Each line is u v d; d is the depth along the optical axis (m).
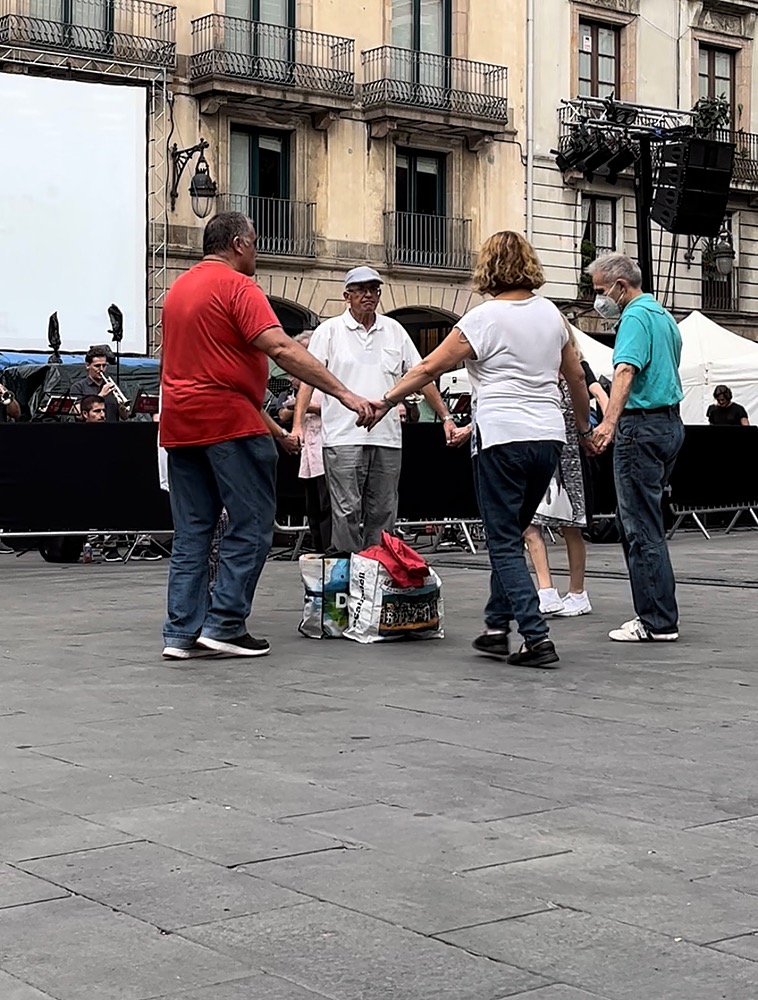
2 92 24.86
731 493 15.88
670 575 7.31
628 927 3.16
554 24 31.19
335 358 8.48
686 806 4.15
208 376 6.64
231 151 28.20
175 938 3.11
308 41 28.56
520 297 6.54
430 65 30.09
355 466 8.47
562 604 8.40
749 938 3.10
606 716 5.40
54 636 7.55
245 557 6.79
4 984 2.87
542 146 31.12
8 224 24.89
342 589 7.40
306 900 3.34
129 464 12.34
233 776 4.50
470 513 13.46
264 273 28.39
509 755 4.77
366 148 29.45
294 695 5.82
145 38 26.86
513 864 3.61
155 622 8.14
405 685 6.05
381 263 29.58
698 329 21.59
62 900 3.35
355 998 2.79
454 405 18.69
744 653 6.93
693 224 13.38
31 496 12.12
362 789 4.33
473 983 2.86
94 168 25.56
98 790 4.34
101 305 25.67
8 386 20.27
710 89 33.62
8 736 5.08
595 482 14.70
